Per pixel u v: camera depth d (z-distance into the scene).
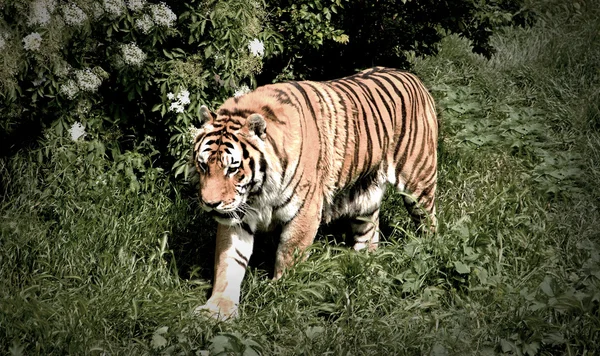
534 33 17.75
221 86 10.80
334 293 8.78
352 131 9.39
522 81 15.90
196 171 8.65
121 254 9.05
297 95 9.02
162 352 7.63
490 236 9.73
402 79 10.30
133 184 10.31
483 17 12.13
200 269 9.71
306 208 8.92
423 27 12.79
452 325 8.33
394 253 9.45
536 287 8.83
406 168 10.18
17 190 10.16
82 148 10.41
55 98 10.24
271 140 8.47
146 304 8.22
